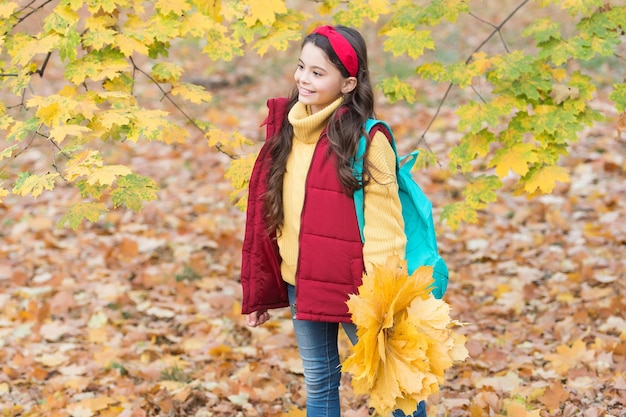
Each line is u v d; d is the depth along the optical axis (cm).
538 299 483
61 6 299
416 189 258
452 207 350
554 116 330
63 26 289
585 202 638
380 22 1289
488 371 385
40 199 736
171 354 439
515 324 448
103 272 563
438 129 855
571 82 337
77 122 277
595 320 441
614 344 399
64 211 700
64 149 256
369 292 227
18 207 715
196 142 883
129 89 306
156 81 327
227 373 407
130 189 278
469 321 459
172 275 554
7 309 504
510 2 1337
